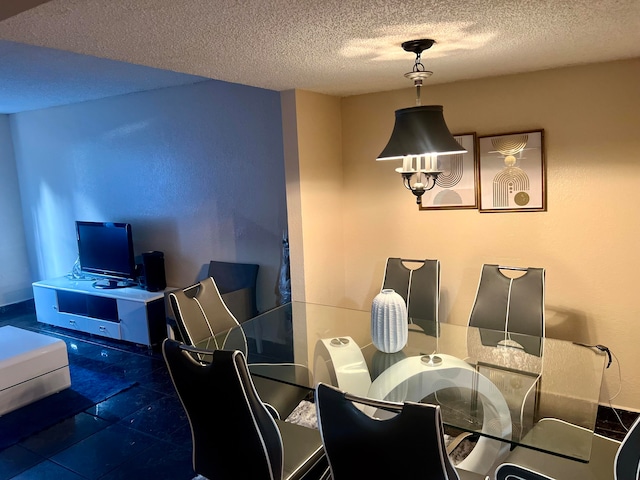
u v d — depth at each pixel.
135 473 2.62
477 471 2.21
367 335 2.71
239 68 2.56
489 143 3.18
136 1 1.47
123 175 5.03
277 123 3.98
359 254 3.84
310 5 1.58
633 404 2.96
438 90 3.32
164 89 4.55
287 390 2.54
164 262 4.83
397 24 1.84
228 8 1.58
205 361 2.62
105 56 2.22
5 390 3.23
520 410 1.89
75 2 1.46
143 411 3.29
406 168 2.24
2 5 1.60
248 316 4.18
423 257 3.56
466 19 1.81
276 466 1.71
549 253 3.10
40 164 5.74
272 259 4.20
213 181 4.43
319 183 3.57
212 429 1.77
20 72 3.57
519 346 2.47
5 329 3.87
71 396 3.52
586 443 1.68
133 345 4.58
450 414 1.87
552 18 1.83
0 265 5.90
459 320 3.46
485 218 3.28
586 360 2.30
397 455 1.35
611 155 2.84
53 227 5.80
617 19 1.87
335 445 1.50
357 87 3.30
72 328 4.98
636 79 2.71
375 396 2.03
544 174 3.03
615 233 2.88
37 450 2.85
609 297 2.95
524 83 3.03
